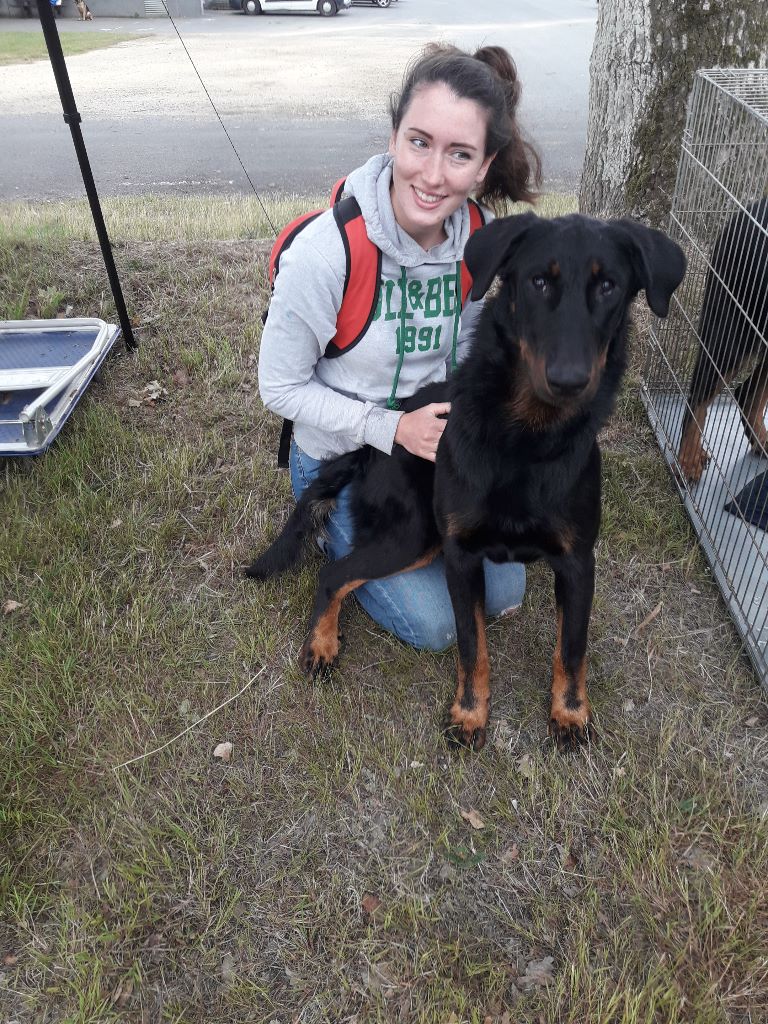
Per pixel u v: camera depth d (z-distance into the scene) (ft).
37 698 8.30
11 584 9.57
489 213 8.45
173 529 10.35
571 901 6.91
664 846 7.14
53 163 33.04
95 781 7.75
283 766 7.93
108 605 9.42
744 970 6.40
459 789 7.75
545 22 69.10
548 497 7.26
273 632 9.16
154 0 76.64
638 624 9.36
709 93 11.10
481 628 8.04
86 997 6.26
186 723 8.26
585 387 6.32
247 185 29.58
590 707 8.30
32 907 6.81
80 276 14.60
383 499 8.43
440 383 8.52
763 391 10.75
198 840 7.32
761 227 8.92
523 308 6.77
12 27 70.59
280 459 9.77
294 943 6.64
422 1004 6.23
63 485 10.93
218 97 45.29
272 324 7.97
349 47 59.41
